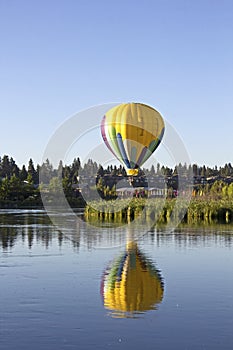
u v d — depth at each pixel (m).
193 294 11.34
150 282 12.65
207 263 15.49
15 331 8.71
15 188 68.06
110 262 15.76
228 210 34.62
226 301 10.69
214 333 8.62
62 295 11.21
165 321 9.29
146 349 7.90
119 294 11.36
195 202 36.47
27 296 11.12
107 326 9.00
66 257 16.77
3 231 25.83
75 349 7.88
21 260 16.03
